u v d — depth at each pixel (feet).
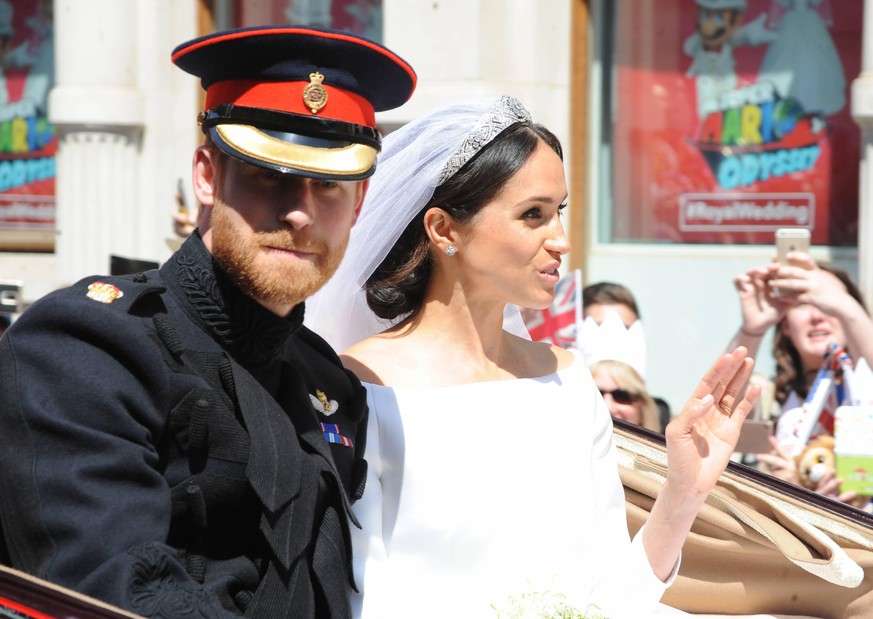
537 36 22.09
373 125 7.43
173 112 25.09
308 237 6.89
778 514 9.84
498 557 8.60
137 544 6.20
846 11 21.40
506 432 8.84
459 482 8.61
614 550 9.14
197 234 7.21
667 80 22.95
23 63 27.53
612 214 23.52
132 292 6.89
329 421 7.86
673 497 9.04
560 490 8.87
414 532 8.54
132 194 25.09
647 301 23.25
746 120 22.41
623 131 23.29
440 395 8.83
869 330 15.23
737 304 22.61
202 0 25.04
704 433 9.06
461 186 8.77
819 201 21.88
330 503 7.43
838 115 21.62
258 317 7.04
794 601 10.24
